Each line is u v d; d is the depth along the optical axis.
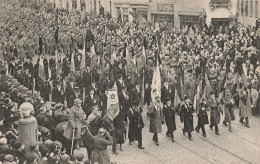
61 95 22.17
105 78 24.84
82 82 25.61
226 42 32.25
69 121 15.42
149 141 19.41
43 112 16.38
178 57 29.66
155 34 39.28
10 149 12.46
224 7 43.62
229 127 20.34
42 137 15.18
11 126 15.59
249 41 32.50
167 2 49.41
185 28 40.41
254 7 45.34
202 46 32.41
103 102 20.80
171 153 17.92
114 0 61.09
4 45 37.97
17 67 28.34
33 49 42.44
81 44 41.56
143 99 24.12
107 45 37.06
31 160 11.89
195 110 23.64
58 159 12.42
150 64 27.55
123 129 18.12
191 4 45.75
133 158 17.38
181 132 20.45
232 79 24.06
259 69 25.84
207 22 43.88
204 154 17.73
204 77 25.06
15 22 57.62
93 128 16.33
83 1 73.69
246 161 16.92
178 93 23.31
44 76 27.27
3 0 93.62
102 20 49.81
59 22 54.94
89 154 15.77
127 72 27.67
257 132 20.22
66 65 29.38
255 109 22.69
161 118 20.78
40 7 77.25
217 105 19.89
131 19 57.25
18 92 20.25
